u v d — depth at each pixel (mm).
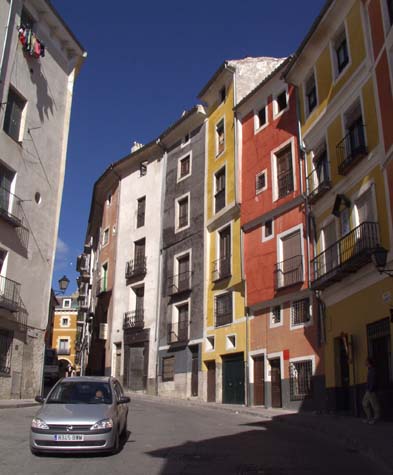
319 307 19000
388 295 14219
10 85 21797
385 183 14703
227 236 27328
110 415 9320
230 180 27391
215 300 26922
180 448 9867
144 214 35531
